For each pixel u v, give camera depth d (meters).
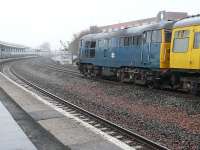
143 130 11.59
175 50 19.06
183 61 18.38
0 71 40.34
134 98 18.66
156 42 21.36
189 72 18.12
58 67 49.81
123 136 10.41
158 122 12.69
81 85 25.84
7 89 21.91
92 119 12.91
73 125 11.79
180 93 19.84
